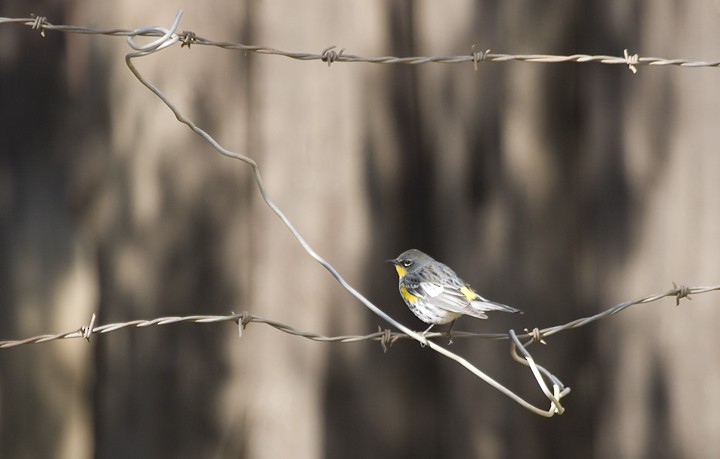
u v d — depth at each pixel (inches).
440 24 503.2
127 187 522.6
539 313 500.1
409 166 506.6
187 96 511.5
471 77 501.7
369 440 498.9
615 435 483.2
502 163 500.1
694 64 282.5
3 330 587.2
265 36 503.2
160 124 514.9
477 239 504.7
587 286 500.7
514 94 497.4
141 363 523.5
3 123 582.9
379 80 495.5
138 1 514.9
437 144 509.4
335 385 497.4
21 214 583.2
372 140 494.6
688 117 450.9
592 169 495.5
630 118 472.4
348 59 276.7
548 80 496.4
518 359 261.7
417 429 506.9
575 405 500.1
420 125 510.3
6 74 580.4
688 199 450.9
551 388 503.2
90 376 596.4
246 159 256.2
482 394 505.0
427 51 505.7
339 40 492.7
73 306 588.7
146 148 517.0
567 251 501.7
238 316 261.0
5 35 579.8
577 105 500.7
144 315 521.3
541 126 498.3
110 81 527.2
